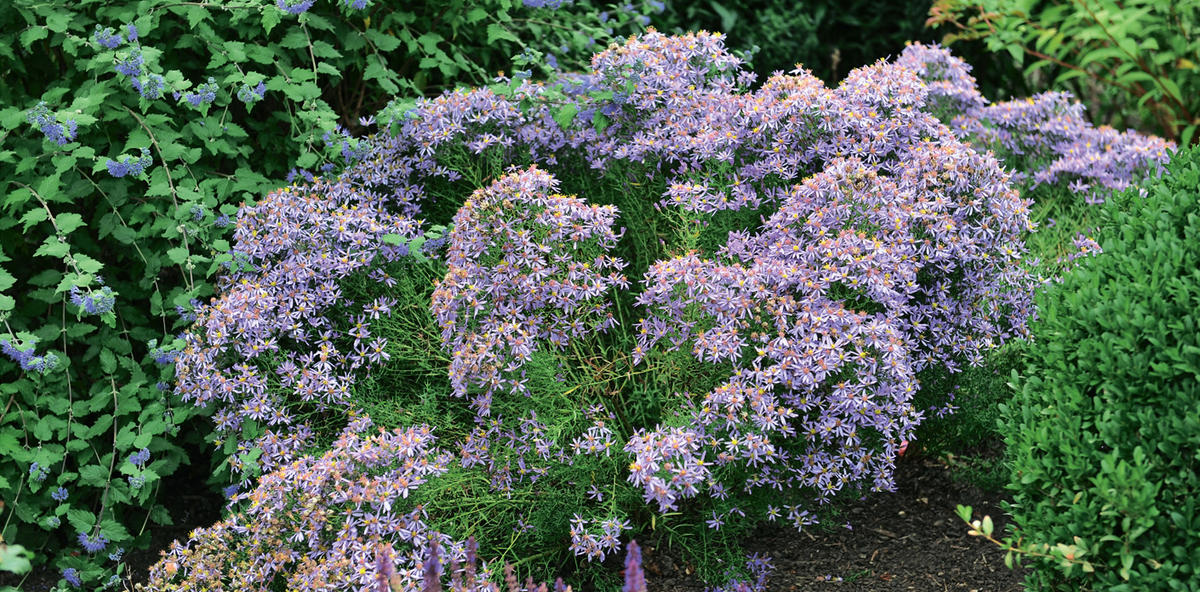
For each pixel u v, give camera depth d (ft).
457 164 12.69
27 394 11.54
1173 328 7.61
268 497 9.81
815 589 10.62
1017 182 13.92
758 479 10.25
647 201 12.35
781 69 20.49
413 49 14.20
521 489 10.49
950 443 12.17
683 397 10.49
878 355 10.07
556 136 12.75
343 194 12.50
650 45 12.71
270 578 9.73
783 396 10.12
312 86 12.82
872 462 10.48
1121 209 9.89
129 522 12.38
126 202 12.26
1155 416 7.55
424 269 12.17
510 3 15.03
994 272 11.47
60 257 11.46
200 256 11.69
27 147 11.97
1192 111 19.47
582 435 10.25
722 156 11.48
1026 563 9.21
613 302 11.96
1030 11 20.18
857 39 21.70
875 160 11.59
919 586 10.55
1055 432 7.96
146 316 12.79
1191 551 7.21
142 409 12.08
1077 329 8.38
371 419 11.03
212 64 12.52
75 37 11.93
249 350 11.14
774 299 10.00
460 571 9.15
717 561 10.71
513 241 10.49
